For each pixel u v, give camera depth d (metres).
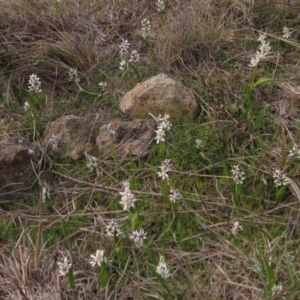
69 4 1.63
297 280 0.91
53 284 0.97
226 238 1.04
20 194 1.16
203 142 1.21
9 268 0.99
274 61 1.43
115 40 1.55
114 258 1.01
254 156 1.18
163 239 1.04
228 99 1.32
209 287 0.95
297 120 1.26
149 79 1.32
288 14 1.57
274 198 1.12
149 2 1.64
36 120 1.30
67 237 1.05
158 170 1.17
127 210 1.04
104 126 1.25
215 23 1.53
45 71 1.45
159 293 0.92
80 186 1.17
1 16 1.54
